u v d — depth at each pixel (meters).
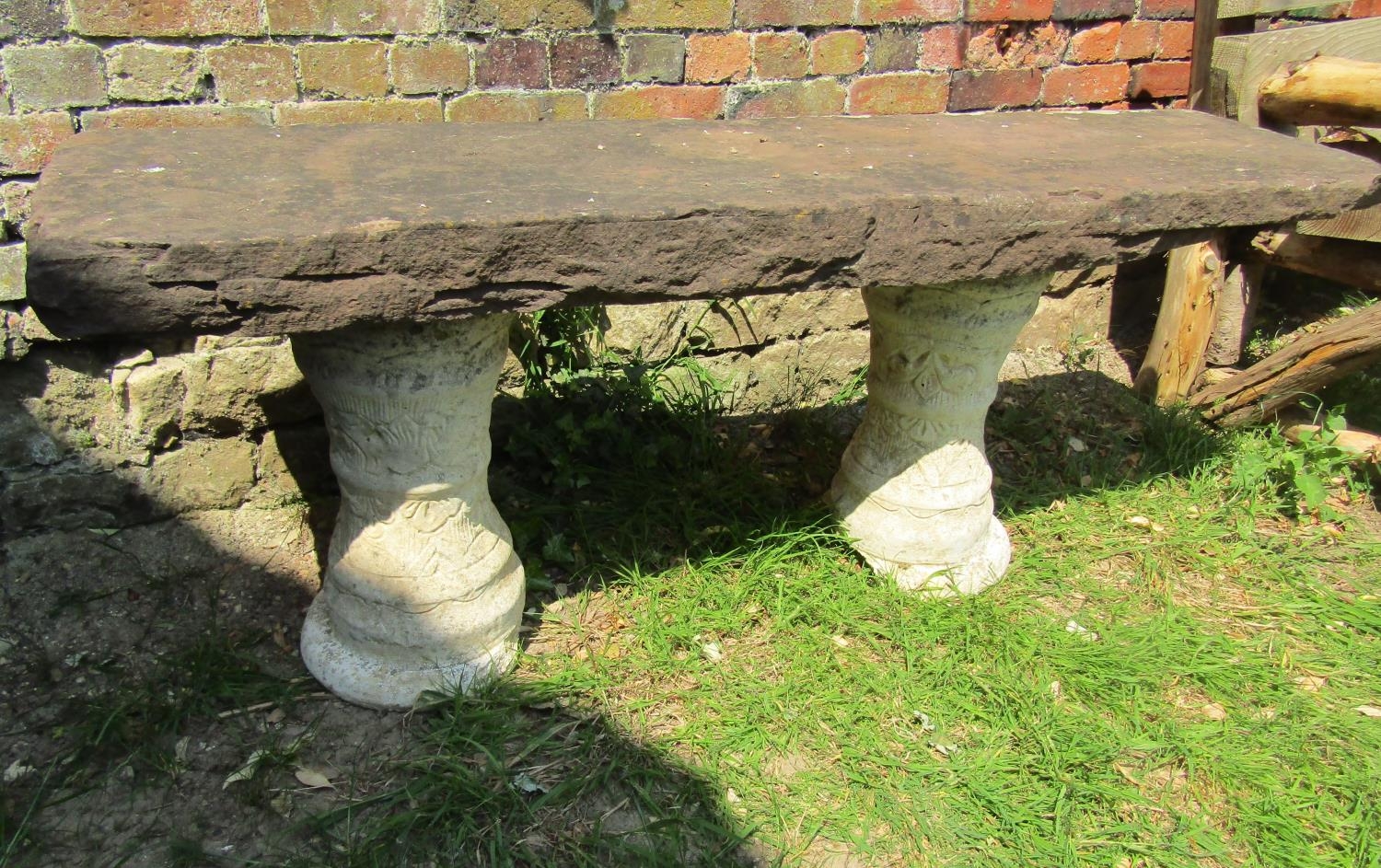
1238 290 3.76
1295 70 3.26
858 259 2.01
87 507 2.71
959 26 3.31
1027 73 3.50
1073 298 4.05
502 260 1.75
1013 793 2.19
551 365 3.21
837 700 2.39
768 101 3.17
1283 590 2.86
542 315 3.12
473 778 2.11
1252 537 3.07
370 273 1.68
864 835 2.09
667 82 3.03
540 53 2.84
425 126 2.51
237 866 1.95
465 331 2.02
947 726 2.35
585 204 1.84
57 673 2.36
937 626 2.59
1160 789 2.24
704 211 1.86
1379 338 3.09
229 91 2.59
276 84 2.63
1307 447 3.26
